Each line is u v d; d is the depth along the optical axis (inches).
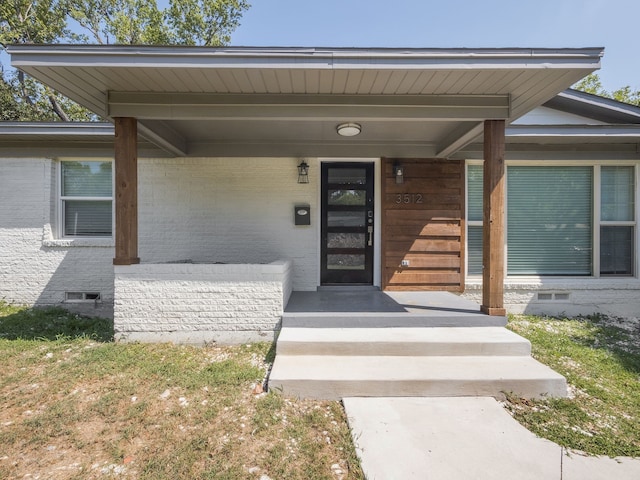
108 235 226.7
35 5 503.2
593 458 86.2
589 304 216.5
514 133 192.9
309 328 152.2
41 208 219.6
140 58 122.0
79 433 93.8
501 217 152.5
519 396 115.6
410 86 139.1
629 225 220.5
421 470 80.7
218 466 81.6
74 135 201.8
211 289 156.4
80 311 218.2
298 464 83.3
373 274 222.7
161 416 101.2
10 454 85.8
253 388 118.0
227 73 128.4
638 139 201.2
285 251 218.2
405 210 216.4
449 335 142.9
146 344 153.3
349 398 113.4
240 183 217.5
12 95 473.4
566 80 133.0
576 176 220.5
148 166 217.0
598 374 133.9
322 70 125.6
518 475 79.4
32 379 122.6
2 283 219.1
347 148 214.8
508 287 215.9
